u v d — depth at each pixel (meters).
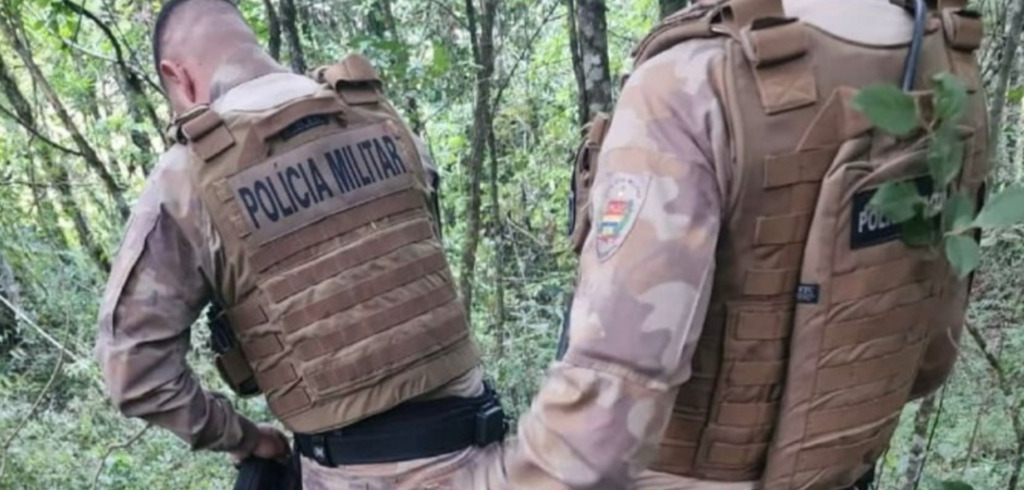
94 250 5.84
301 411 1.85
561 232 5.79
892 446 3.60
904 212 1.08
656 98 1.19
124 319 1.79
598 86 3.23
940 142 1.05
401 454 1.84
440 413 1.86
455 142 5.37
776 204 1.17
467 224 4.52
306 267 1.79
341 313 1.79
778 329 1.23
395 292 1.83
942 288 1.33
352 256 1.81
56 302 5.69
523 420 1.27
